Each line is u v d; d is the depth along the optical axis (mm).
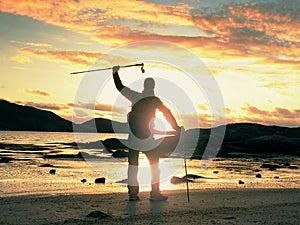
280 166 31344
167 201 9250
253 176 21750
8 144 69188
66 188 13758
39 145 69562
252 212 7676
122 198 9820
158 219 6934
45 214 7445
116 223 6574
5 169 23641
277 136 64500
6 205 8539
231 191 11531
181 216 7234
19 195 10891
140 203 8906
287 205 8672
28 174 20609
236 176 21531
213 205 8617
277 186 15227
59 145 70500
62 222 6684
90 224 6512
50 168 25250
